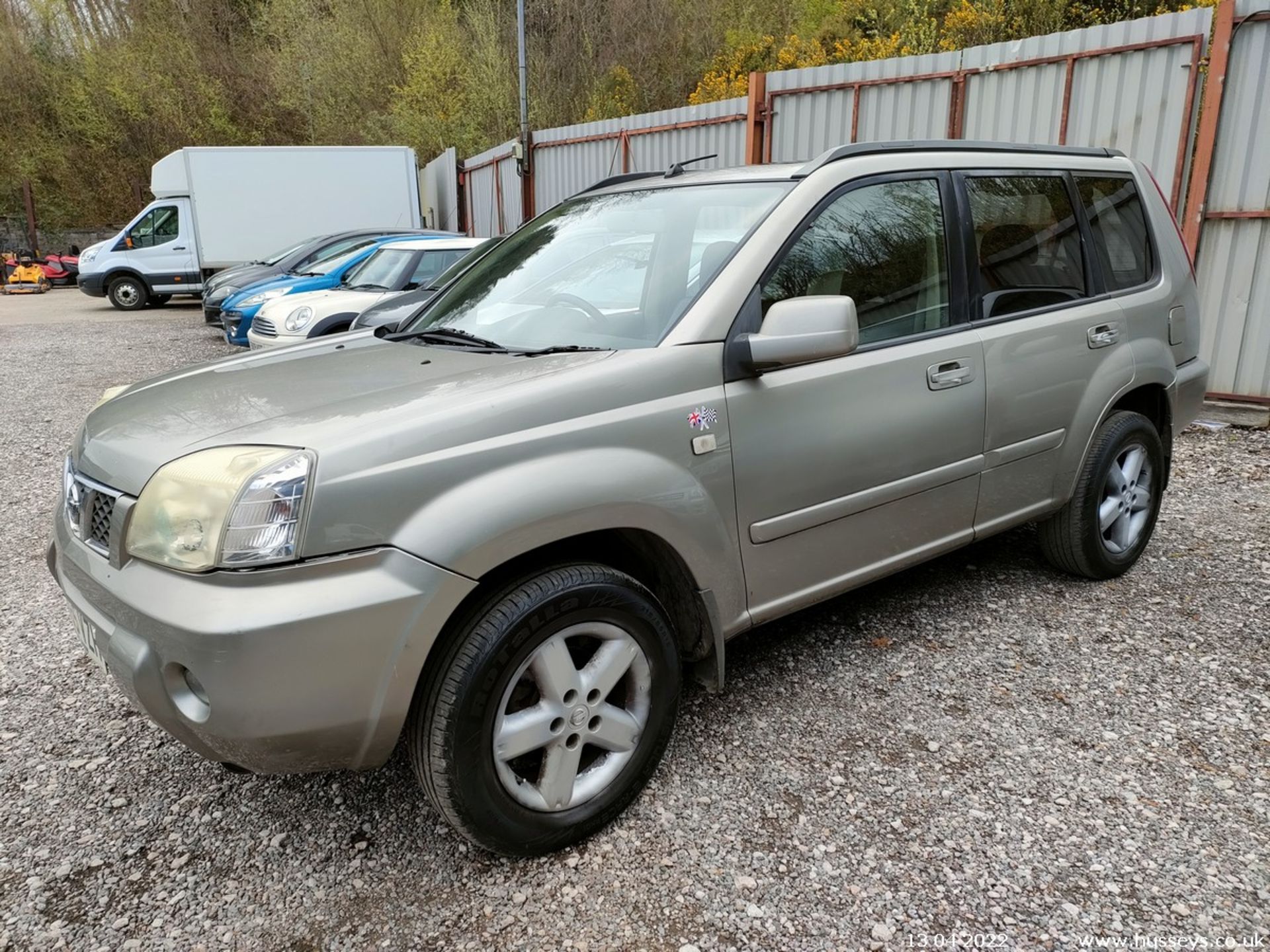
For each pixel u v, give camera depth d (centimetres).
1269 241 621
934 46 1405
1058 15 1242
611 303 275
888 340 288
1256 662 313
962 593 375
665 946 197
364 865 225
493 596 208
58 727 291
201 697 192
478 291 328
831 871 218
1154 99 656
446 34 2417
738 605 256
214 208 1697
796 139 899
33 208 2923
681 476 234
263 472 188
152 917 209
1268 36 596
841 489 274
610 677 227
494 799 210
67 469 247
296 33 2848
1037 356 327
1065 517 363
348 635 188
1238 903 204
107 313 1753
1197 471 540
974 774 254
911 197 301
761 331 245
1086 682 303
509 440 210
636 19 2358
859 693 299
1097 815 235
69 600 227
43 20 3083
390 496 194
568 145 1317
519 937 201
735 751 268
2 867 226
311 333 866
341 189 1734
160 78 2944
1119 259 374
